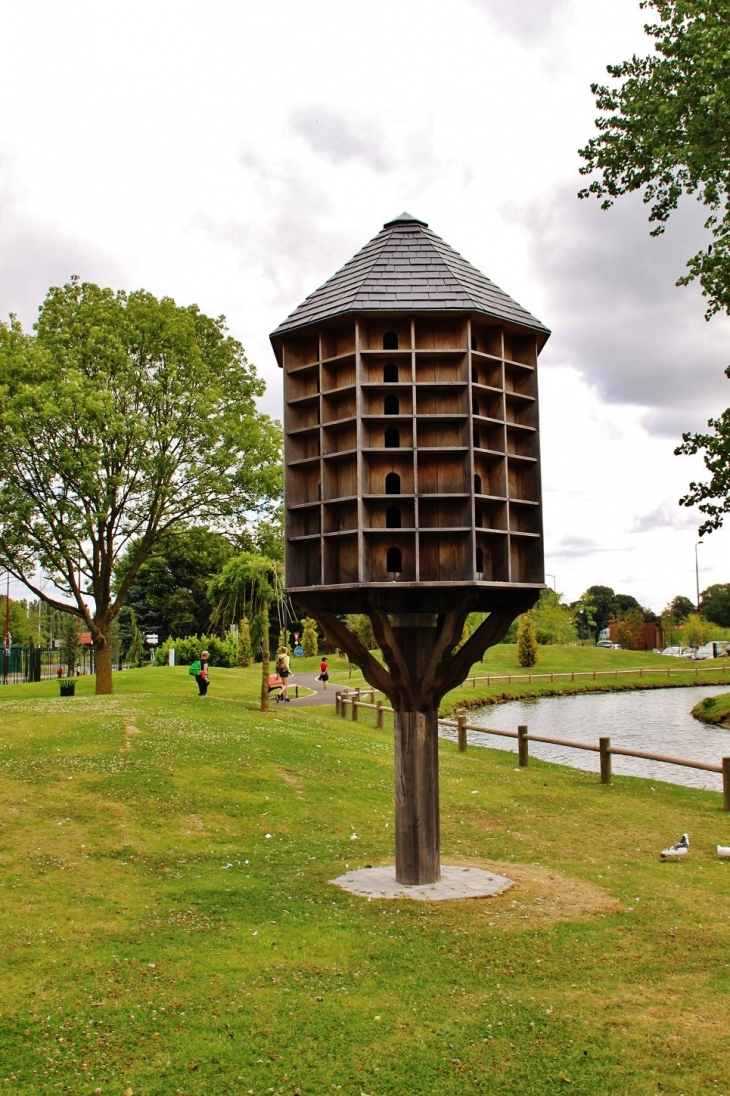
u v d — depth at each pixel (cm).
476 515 1141
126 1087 619
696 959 846
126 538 2945
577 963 834
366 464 1120
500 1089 615
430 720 1135
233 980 794
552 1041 679
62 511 2622
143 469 2719
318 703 3362
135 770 1611
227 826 1390
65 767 1614
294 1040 684
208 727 2030
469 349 1129
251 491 2908
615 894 1072
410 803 1116
